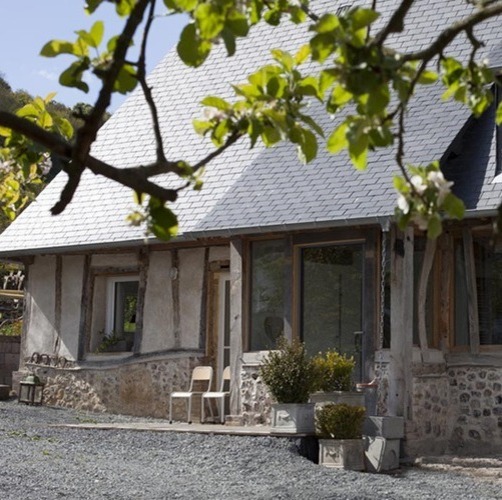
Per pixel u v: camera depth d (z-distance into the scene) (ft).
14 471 36.01
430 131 49.70
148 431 48.19
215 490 35.45
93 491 33.42
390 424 43.09
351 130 11.30
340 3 60.08
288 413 44.09
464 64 51.13
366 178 49.29
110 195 62.34
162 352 57.41
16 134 13.75
